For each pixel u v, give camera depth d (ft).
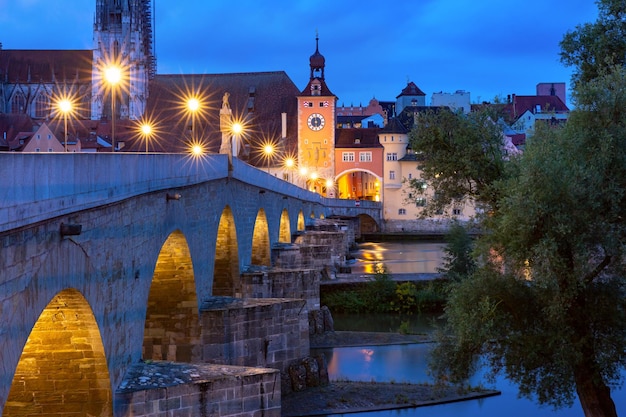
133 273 97.04
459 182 137.90
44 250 64.54
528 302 118.21
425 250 498.69
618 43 138.10
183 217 129.90
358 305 275.18
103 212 82.84
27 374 83.46
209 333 142.00
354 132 636.48
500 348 119.85
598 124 115.44
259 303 150.71
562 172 109.29
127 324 94.17
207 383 94.12
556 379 115.85
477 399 152.56
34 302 62.39
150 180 104.06
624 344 113.70
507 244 116.26
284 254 265.13
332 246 339.36
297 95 630.33
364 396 151.94
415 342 211.61
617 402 151.43
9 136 608.19
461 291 121.19
